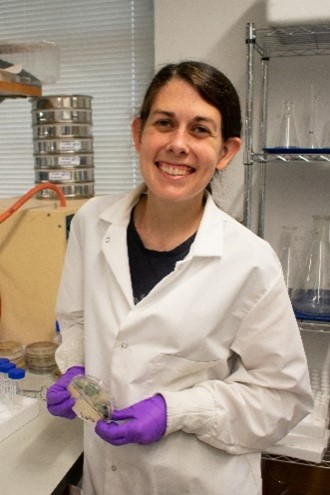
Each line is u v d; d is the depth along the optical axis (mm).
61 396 1024
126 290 1001
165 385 1002
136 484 1022
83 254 1146
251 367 1019
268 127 1802
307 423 1536
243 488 1030
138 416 917
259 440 1000
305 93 1747
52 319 1562
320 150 1509
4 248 1558
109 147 2238
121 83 2170
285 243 1789
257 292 968
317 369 1843
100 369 1042
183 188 930
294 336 985
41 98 1758
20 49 1779
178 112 902
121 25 2119
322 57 1710
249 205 1626
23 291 1569
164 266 1018
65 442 1107
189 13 1801
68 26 2189
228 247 997
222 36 1785
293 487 1669
